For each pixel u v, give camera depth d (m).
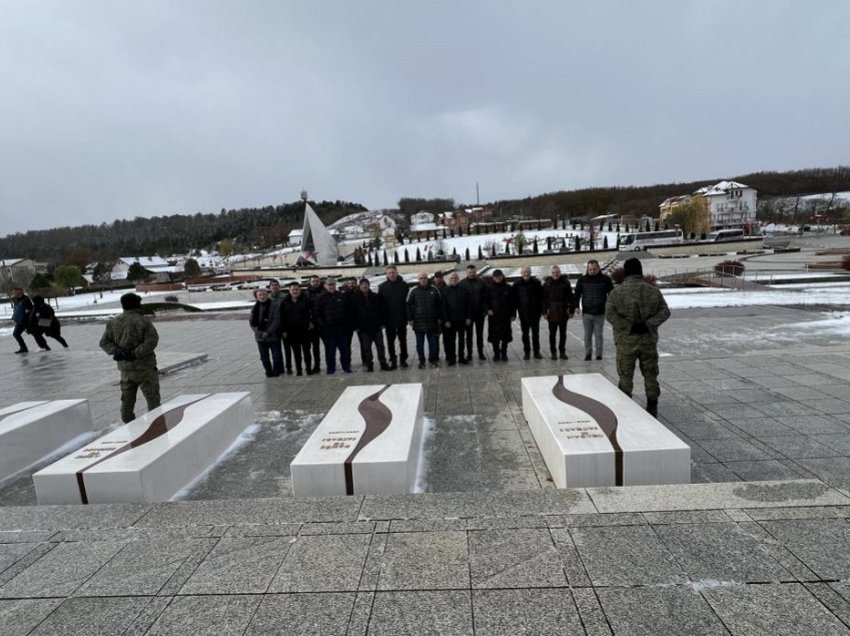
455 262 47.66
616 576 2.51
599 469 3.88
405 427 4.78
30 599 2.59
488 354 10.42
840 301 15.20
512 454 5.10
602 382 5.98
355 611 2.37
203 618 2.38
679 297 17.98
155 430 5.04
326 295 9.10
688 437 5.21
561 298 9.16
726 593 2.36
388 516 3.19
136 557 2.91
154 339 6.29
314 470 4.04
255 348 13.12
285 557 2.81
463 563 2.68
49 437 5.96
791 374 7.23
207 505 3.48
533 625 2.23
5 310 32.88
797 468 4.42
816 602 2.28
